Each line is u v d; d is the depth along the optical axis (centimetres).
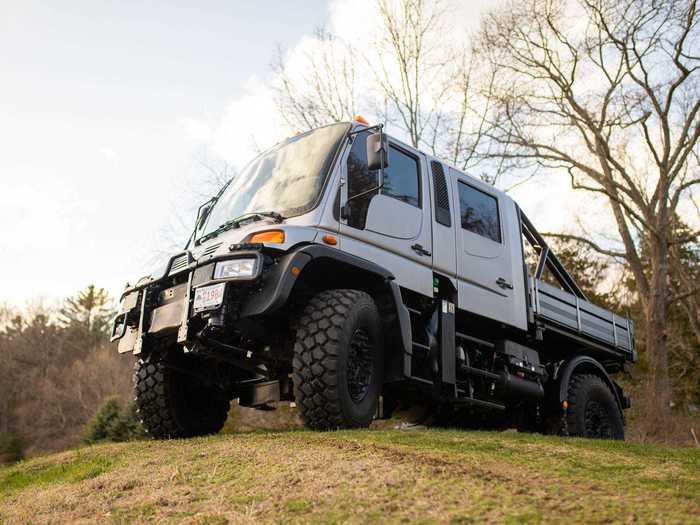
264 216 475
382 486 263
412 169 556
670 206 1842
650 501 241
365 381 449
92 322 4928
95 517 279
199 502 276
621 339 768
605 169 1775
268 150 573
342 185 485
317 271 473
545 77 1733
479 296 577
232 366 523
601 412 681
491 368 606
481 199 623
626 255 1842
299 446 352
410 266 516
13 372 4325
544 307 650
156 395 504
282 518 240
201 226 566
